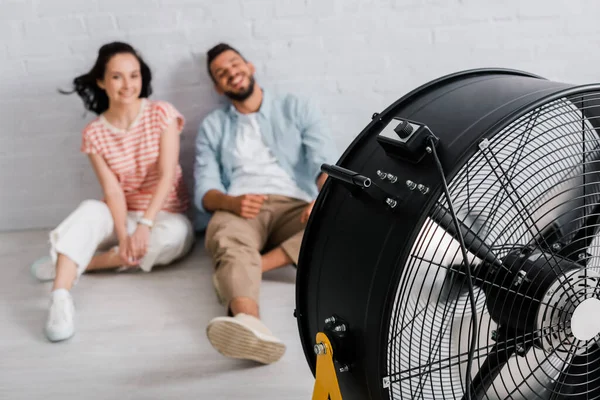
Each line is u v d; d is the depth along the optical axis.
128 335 2.04
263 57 2.56
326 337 1.20
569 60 2.62
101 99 2.44
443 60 2.59
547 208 1.29
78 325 2.12
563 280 1.12
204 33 2.52
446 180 1.06
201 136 2.53
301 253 1.33
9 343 2.04
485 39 2.57
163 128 2.41
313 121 2.46
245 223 2.36
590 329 1.14
